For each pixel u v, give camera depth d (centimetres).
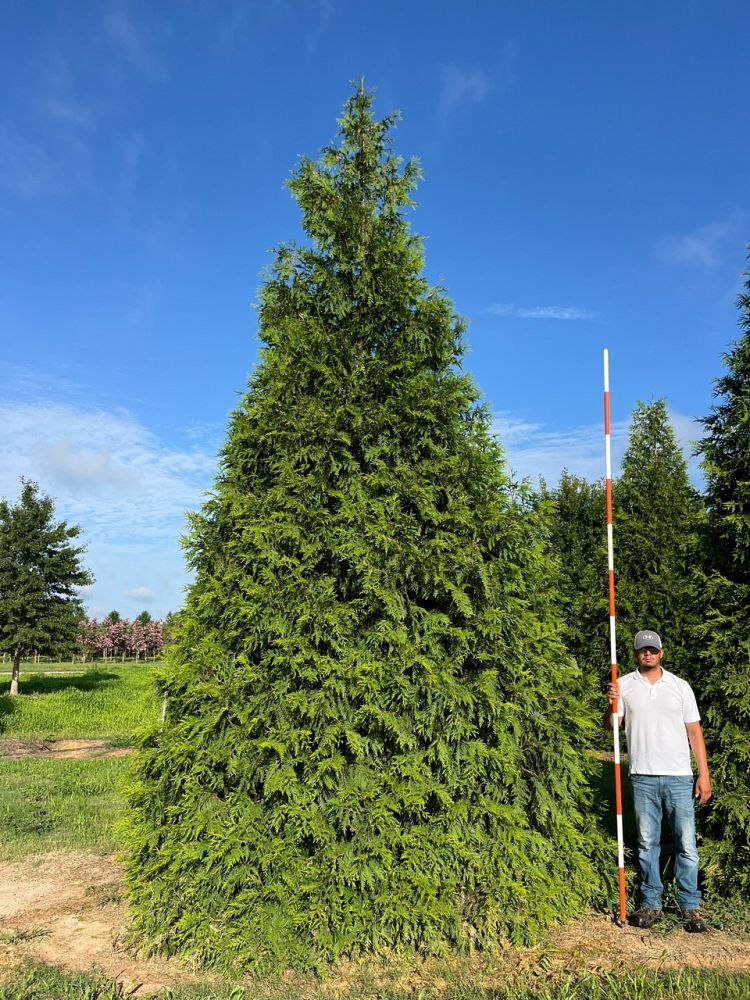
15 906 579
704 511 595
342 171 590
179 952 472
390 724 462
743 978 411
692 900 495
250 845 458
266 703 477
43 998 406
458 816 473
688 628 583
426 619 488
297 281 569
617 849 536
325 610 479
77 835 778
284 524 496
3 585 2480
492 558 518
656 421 1237
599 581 1102
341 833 462
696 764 543
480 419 558
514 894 464
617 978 414
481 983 421
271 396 527
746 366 570
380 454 527
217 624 512
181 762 482
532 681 523
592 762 575
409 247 578
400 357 540
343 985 424
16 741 1474
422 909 443
